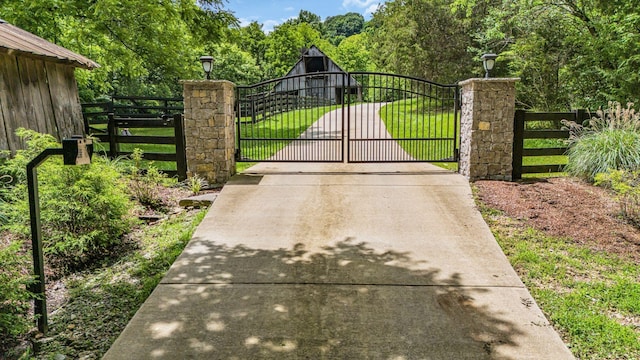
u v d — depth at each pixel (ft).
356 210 16.17
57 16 33.17
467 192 18.06
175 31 40.55
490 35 40.88
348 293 10.54
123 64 37.99
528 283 11.02
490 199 17.22
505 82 19.53
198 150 20.25
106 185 13.99
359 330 9.02
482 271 11.63
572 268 11.78
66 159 8.80
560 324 9.16
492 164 20.04
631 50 29.04
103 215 13.64
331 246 13.28
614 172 15.80
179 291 10.73
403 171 21.95
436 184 19.25
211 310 9.85
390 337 8.77
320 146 33.63
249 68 111.34
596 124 20.63
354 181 19.85
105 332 9.35
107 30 34.68
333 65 105.81
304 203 16.96
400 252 12.83
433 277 11.32
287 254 12.76
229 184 19.60
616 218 15.11
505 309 9.78
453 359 8.06
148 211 17.15
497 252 12.76
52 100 21.50
